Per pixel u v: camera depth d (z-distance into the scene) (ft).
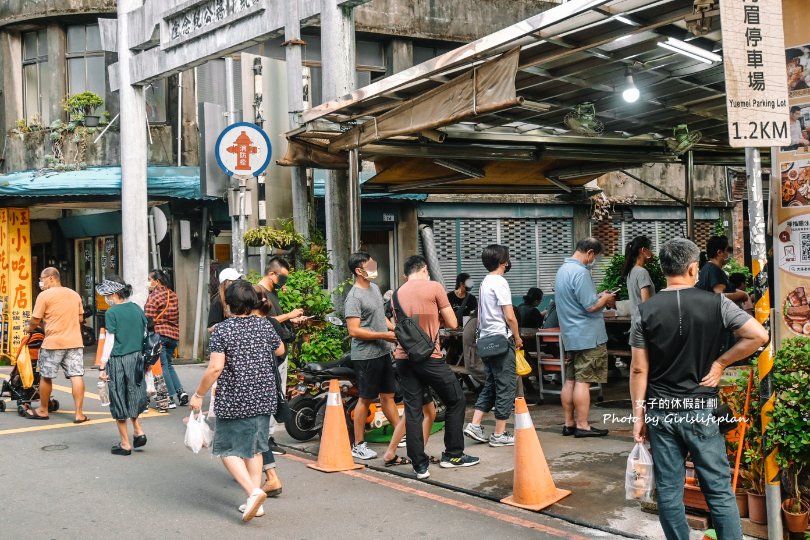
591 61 24.06
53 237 60.85
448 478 21.11
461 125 30.73
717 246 26.81
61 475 22.20
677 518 13.80
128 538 17.06
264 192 34.17
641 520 17.21
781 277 17.84
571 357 25.05
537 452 18.71
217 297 25.84
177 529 17.61
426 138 30.45
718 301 13.74
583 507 18.20
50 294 29.89
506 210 56.85
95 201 49.73
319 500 19.63
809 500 15.56
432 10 54.60
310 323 28.19
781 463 14.55
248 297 18.71
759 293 14.52
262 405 18.28
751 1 13.93
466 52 21.40
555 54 21.71
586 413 24.84
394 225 53.98
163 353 32.60
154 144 50.90
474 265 56.18
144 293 41.39
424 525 17.56
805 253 17.51
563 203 58.90
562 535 16.67
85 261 59.47
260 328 18.80
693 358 13.64
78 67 53.36
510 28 20.15
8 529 17.63
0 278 50.29
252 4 33.58
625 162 37.06
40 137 52.01
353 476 21.90
